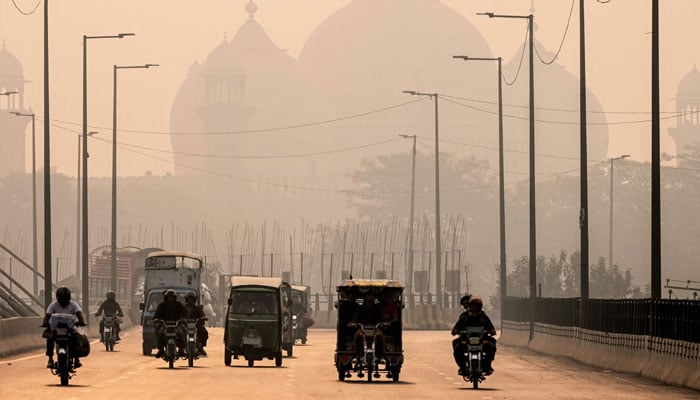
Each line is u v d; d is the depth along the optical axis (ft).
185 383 242.58
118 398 207.10
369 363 254.47
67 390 222.69
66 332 234.38
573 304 362.74
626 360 295.69
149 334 357.20
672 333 263.08
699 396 225.35
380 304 261.44
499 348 435.12
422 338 536.83
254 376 267.18
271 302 310.24
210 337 495.41
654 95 304.50
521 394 225.56
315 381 256.11
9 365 298.15
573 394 226.17
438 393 226.58
